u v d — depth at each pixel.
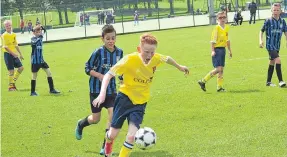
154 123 11.72
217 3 82.62
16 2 70.19
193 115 12.30
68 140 10.77
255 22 51.75
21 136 11.33
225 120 11.63
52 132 11.57
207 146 9.63
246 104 13.14
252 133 10.34
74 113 13.65
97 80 9.51
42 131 11.72
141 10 75.44
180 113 12.60
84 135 11.09
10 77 18.56
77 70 23.22
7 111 14.31
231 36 35.66
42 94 17.03
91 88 9.59
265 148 9.29
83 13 61.62
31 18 65.50
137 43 36.09
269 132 10.30
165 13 79.75
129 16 72.88
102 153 9.53
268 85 15.59
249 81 16.67
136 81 8.19
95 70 9.52
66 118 13.06
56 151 9.97
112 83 9.47
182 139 10.26
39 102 15.55
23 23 61.66
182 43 32.94
